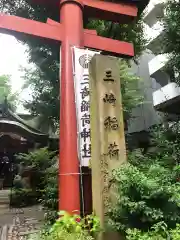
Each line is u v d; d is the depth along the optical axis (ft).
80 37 19.49
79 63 18.52
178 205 12.57
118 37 36.58
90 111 16.56
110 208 13.69
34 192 42.27
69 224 12.48
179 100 43.62
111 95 16.20
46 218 24.91
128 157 24.76
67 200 15.74
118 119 15.89
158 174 14.60
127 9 22.22
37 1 21.15
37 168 43.42
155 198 12.78
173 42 34.99
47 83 41.81
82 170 17.13
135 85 45.78
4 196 48.34
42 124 53.67
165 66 41.19
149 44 47.75
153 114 58.39
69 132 17.03
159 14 53.67
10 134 55.36
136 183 12.80
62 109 17.75
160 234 11.85
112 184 14.32
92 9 21.25
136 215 12.80
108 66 16.71
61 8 20.27
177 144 31.17
